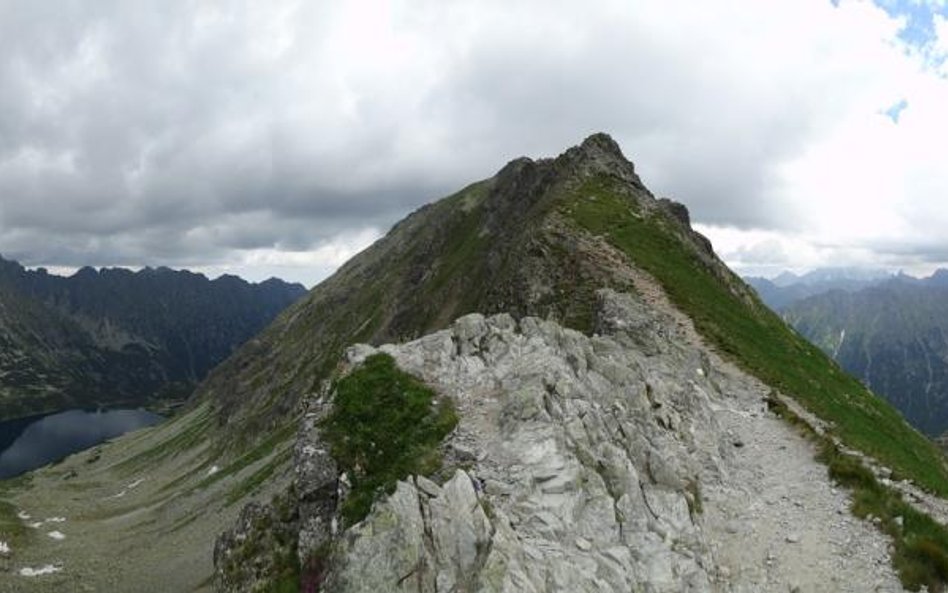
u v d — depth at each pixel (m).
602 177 105.31
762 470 35.66
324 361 183.25
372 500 26.89
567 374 34.44
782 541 28.78
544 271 77.00
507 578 21.30
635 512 27.55
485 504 24.67
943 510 32.88
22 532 129.62
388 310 182.25
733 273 108.00
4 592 93.06
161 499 153.50
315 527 29.22
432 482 25.14
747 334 68.38
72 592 92.19
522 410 30.52
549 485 26.67
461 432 30.14
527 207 127.44
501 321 42.22
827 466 35.25
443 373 35.50
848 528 29.36
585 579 23.27
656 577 25.09
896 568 26.62
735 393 48.75
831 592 25.80
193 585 83.38
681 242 89.31
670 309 64.88
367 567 21.14
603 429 31.94
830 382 71.62
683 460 33.31
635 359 44.41
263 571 30.47
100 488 193.38
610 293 65.00
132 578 95.69
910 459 55.34
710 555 27.45
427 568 21.38
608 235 81.81
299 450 32.28
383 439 30.44
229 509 113.75
